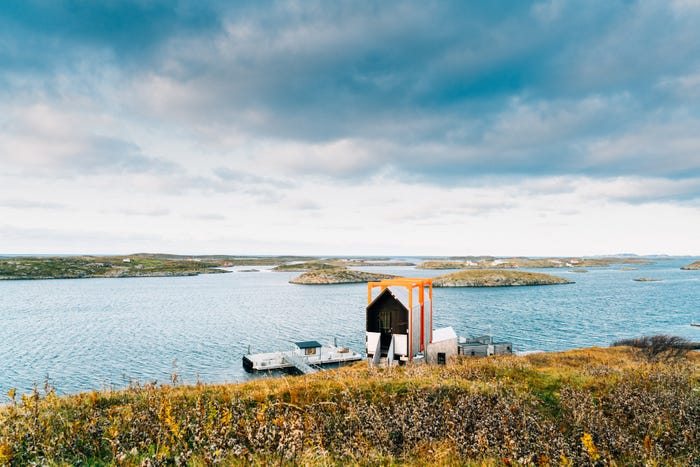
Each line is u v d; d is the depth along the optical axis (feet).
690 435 34.17
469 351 165.07
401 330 151.94
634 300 526.16
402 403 42.29
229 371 211.00
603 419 38.06
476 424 33.19
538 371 68.69
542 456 26.96
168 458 22.79
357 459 26.84
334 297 611.47
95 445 25.84
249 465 22.44
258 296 626.23
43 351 253.65
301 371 204.54
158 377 197.36
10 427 25.82
